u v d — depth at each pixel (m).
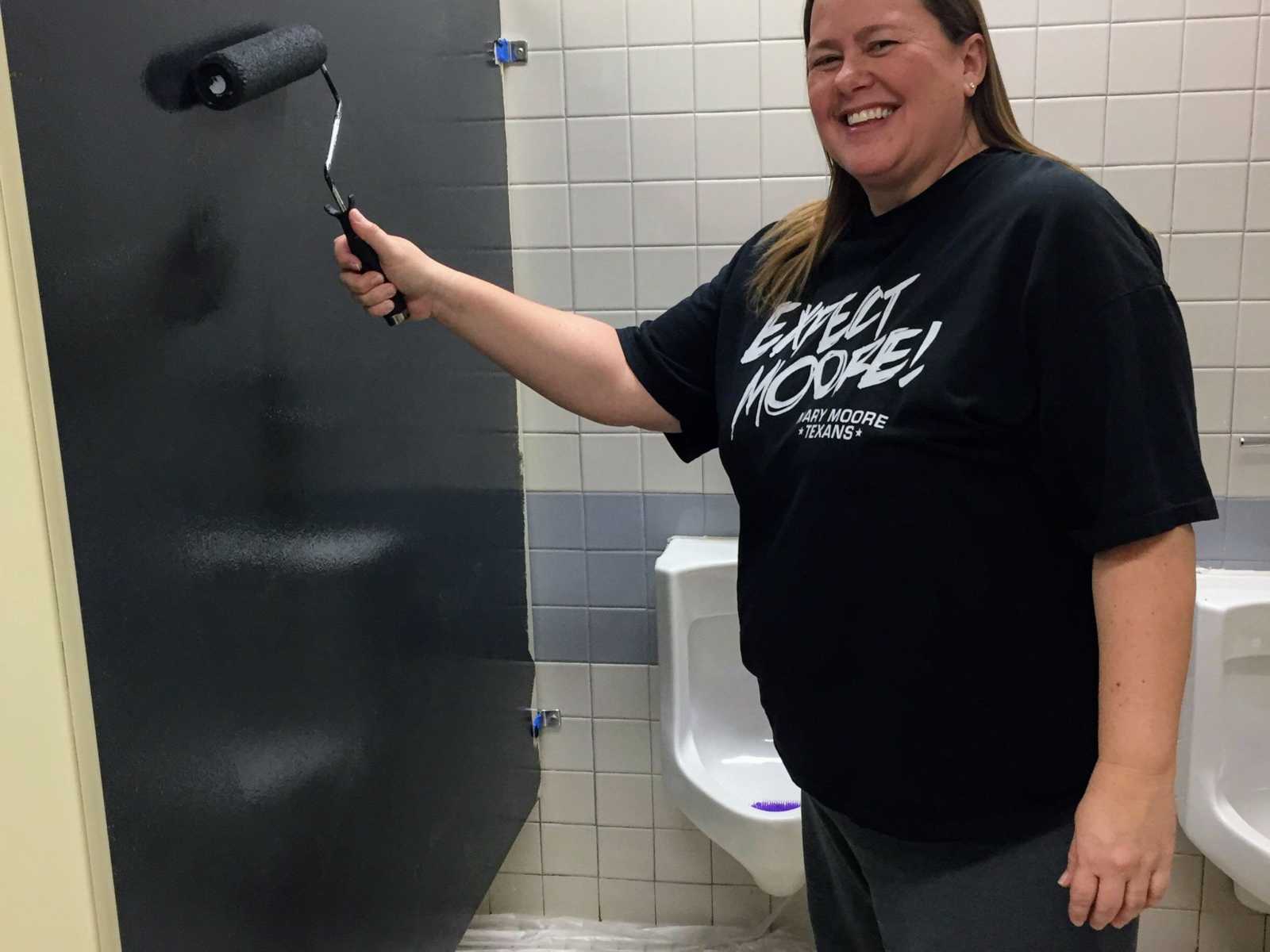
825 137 1.07
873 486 0.99
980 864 1.04
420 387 1.50
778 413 1.10
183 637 0.94
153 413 0.90
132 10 0.86
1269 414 1.79
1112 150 1.75
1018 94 1.76
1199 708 1.67
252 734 1.06
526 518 2.03
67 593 0.80
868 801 1.06
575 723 2.10
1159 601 0.91
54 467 0.78
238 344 1.02
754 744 1.96
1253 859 1.58
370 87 1.32
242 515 1.03
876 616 1.01
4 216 0.74
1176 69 1.72
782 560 1.07
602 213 1.89
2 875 0.85
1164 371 0.90
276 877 1.11
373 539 1.34
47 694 0.81
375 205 1.34
